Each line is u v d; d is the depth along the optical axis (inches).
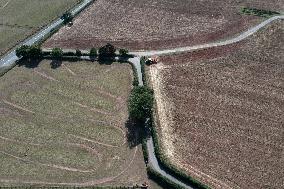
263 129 4950.8
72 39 6510.8
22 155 4830.2
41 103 5457.7
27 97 5551.2
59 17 6993.1
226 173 4490.7
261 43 6205.7
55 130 5098.4
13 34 6668.3
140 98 4948.3
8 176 4611.2
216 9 6968.5
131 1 7283.5
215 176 4461.1
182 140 4854.8
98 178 4542.3
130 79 5713.6
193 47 6190.9
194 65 5866.1
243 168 4537.4
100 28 6702.8
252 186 4365.2
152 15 6909.5
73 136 5012.3
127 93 5511.8
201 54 6043.3
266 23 6604.3
